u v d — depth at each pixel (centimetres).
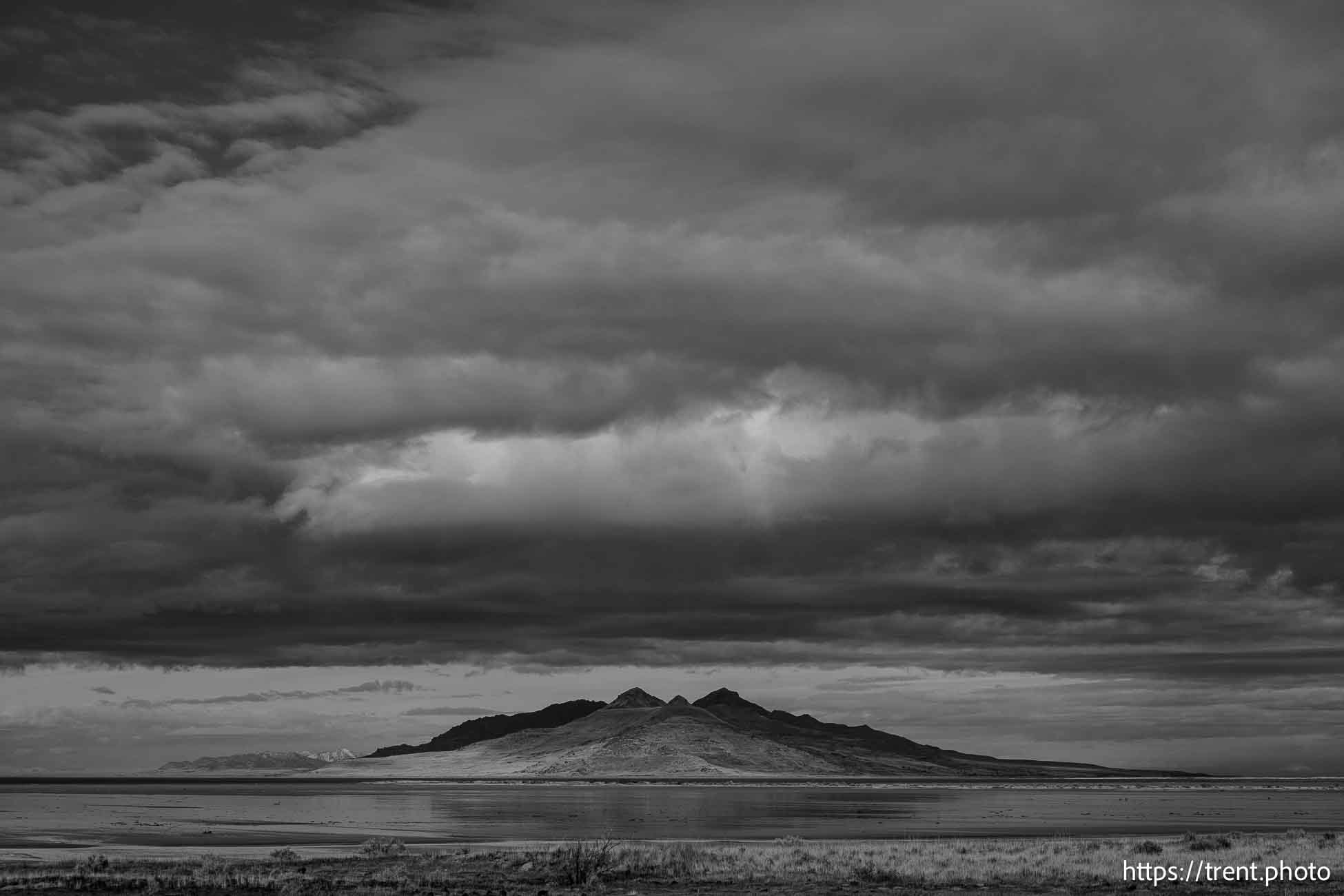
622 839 9169
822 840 9119
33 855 7438
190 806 17400
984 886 5178
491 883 5416
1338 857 5906
